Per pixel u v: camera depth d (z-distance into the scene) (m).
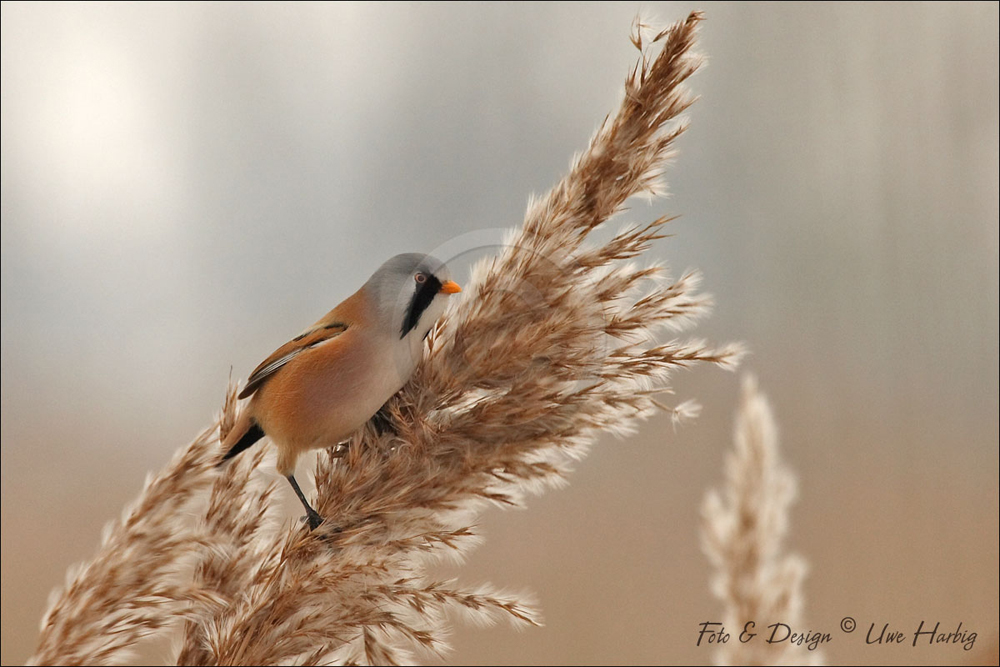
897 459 6.85
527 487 4.46
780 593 4.51
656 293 4.47
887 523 6.18
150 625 4.43
